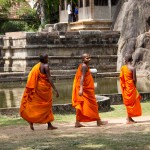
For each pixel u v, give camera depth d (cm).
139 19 4062
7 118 1800
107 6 4500
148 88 2722
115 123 1578
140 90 2600
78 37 4097
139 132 1291
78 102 1505
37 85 1455
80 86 1495
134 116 1572
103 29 4472
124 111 1931
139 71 3703
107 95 2161
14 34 4197
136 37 3988
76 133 1338
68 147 1077
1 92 2783
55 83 3316
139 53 3784
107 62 4128
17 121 1697
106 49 4159
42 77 1455
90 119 1510
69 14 4741
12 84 3362
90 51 4116
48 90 1461
